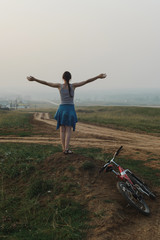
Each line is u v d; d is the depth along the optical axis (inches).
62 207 161.3
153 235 132.6
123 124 841.5
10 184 211.2
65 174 203.0
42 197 179.2
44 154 291.3
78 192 177.2
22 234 136.8
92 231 134.0
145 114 1628.9
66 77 195.2
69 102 204.4
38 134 548.7
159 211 165.5
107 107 2770.7
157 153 356.5
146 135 585.9
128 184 166.7
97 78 190.4
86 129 710.5
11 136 507.8
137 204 169.6
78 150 356.8
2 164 252.5
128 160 303.0
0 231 141.3
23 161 258.4
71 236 129.3
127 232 134.8
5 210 168.6
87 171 205.3
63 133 222.5
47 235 133.1
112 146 414.9
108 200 165.0
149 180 223.9
